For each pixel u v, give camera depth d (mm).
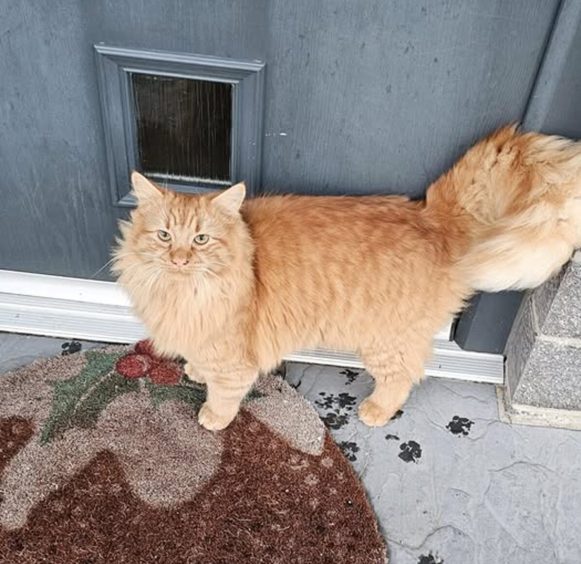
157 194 1472
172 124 1751
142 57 1591
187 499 1678
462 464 1838
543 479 1821
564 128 1592
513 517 1738
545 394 1898
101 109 1700
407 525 1703
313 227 1605
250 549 1603
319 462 1779
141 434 1803
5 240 2023
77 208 1931
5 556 1542
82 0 1515
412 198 1833
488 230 1614
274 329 1661
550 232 1510
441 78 1589
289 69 1607
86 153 1803
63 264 2086
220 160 1814
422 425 1918
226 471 1742
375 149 1740
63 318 2086
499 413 1973
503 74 1566
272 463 1768
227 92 1676
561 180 1496
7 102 1696
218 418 1802
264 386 1949
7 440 1758
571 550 1687
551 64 1496
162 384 1928
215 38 1567
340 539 1636
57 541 1576
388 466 1817
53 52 1604
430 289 1644
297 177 1823
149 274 1527
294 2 1492
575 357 1788
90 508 1642
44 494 1656
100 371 1946
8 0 1513
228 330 1577
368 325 1675
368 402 1913
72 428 1798
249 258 1544
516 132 1637
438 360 2068
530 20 1473
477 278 1585
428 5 1473
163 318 1579
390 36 1530
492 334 2027
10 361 1988
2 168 1838
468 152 1658
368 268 1601
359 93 1635
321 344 1783
